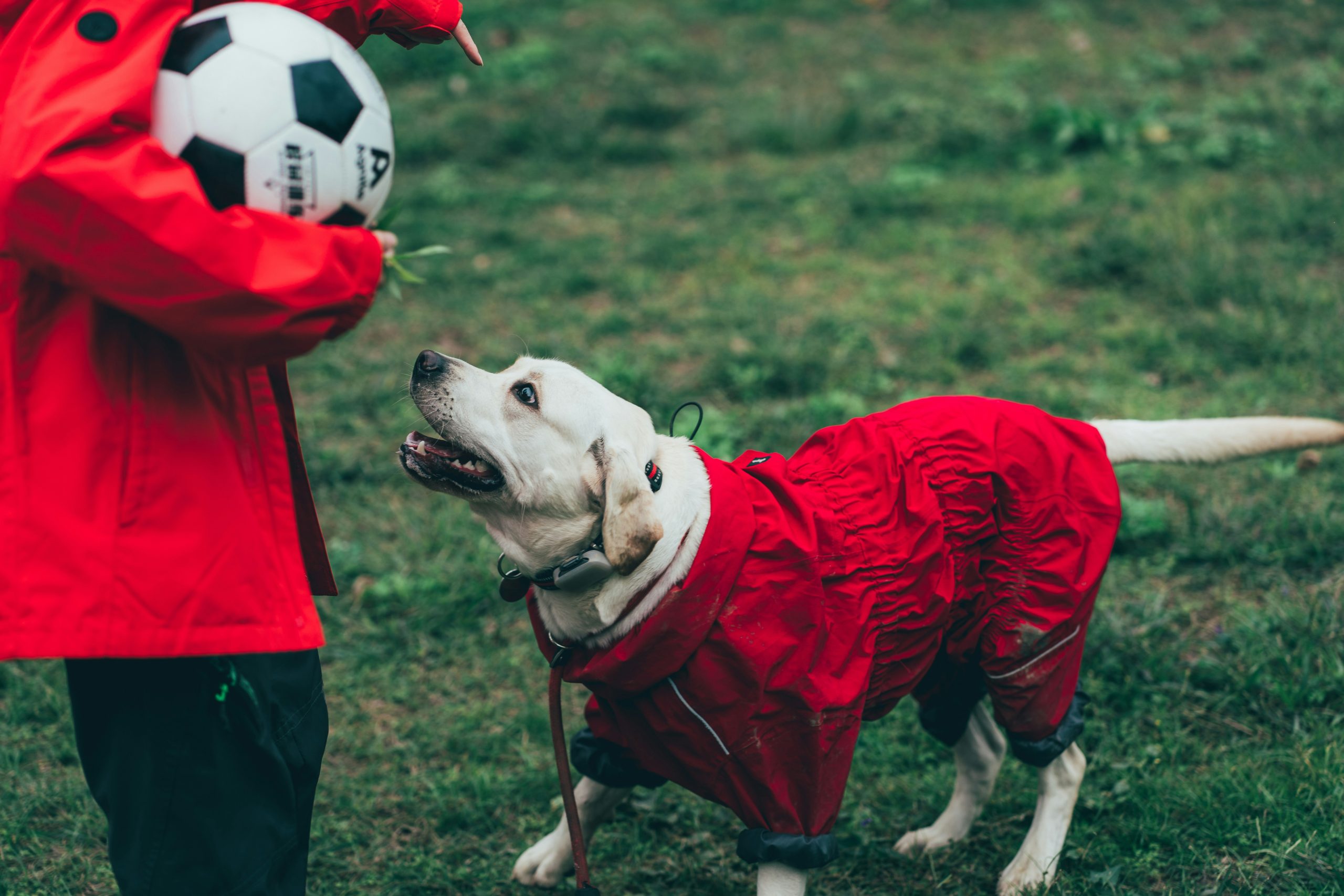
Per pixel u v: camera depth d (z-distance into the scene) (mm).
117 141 1462
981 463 2439
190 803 1789
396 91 10773
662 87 10547
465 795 3070
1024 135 8727
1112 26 11188
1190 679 3377
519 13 12727
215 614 1682
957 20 11742
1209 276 5973
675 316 6223
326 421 5250
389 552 4285
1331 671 3229
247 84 1558
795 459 2555
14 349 1603
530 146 9398
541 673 3648
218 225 1466
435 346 6027
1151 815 2811
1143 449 2816
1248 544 3945
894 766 3182
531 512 2311
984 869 2803
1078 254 6551
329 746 3314
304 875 2010
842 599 2205
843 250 7098
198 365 1705
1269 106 8625
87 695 1789
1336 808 2707
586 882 2314
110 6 1499
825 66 10852
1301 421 2838
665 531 2168
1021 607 2473
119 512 1623
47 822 2902
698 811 3008
